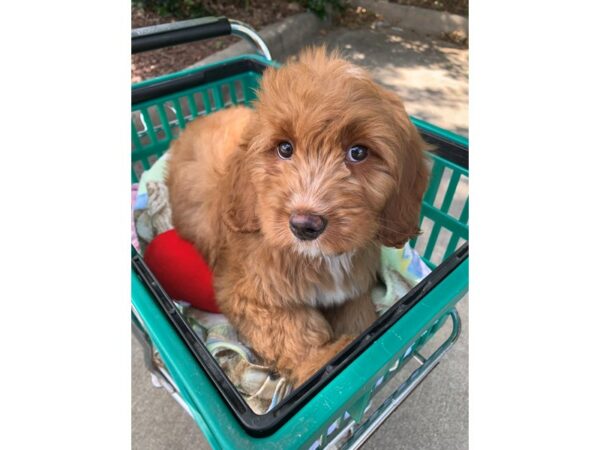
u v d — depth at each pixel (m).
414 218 0.32
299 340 0.35
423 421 0.47
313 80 0.27
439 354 0.37
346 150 0.28
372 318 0.40
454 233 0.45
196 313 0.43
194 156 0.47
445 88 1.11
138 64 0.95
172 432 0.46
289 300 0.36
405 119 0.31
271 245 0.31
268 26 1.20
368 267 0.38
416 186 0.32
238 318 0.38
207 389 0.20
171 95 0.51
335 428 0.28
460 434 0.46
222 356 0.38
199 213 0.45
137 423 0.46
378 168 0.28
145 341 0.35
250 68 0.54
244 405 0.20
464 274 0.26
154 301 0.24
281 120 0.28
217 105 0.56
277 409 0.20
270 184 0.29
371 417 0.34
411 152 0.31
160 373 0.38
